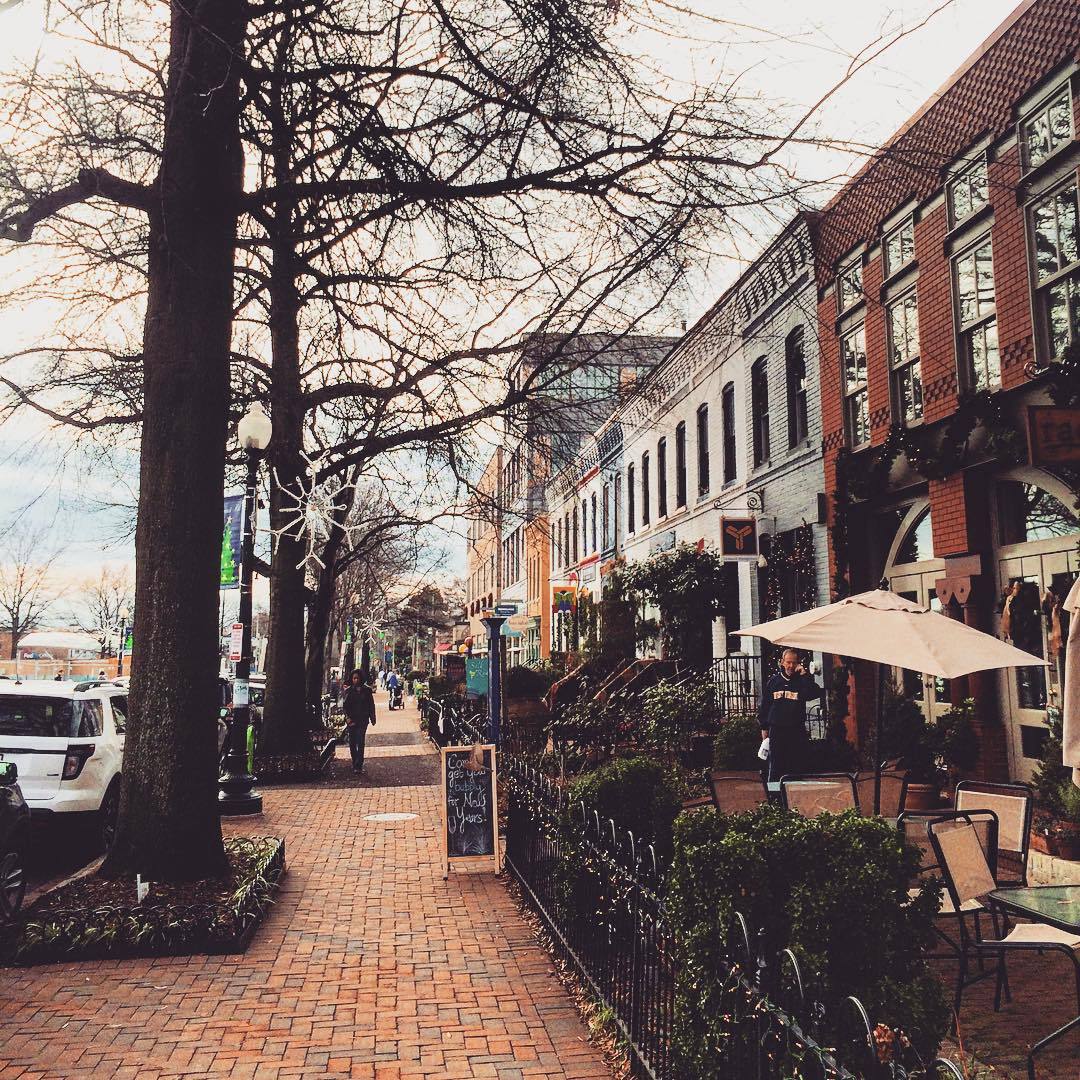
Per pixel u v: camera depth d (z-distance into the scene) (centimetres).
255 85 739
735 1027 309
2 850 701
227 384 784
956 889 485
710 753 1359
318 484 1510
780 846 336
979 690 957
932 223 1066
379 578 3978
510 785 855
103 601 6638
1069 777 754
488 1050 456
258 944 634
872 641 672
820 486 1355
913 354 1129
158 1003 521
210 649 752
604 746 1388
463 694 2528
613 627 2039
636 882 431
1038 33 884
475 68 693
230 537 1404
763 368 1633
